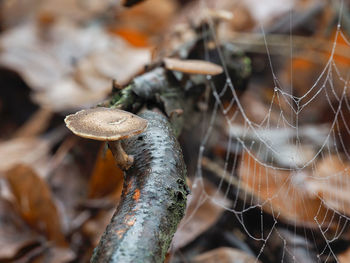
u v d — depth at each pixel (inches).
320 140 16.4
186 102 13.1
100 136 9.8
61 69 22.0
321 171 14.7
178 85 12.9
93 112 10.5
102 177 14.9
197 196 14.7
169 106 12.3
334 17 20.6
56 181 16.4
